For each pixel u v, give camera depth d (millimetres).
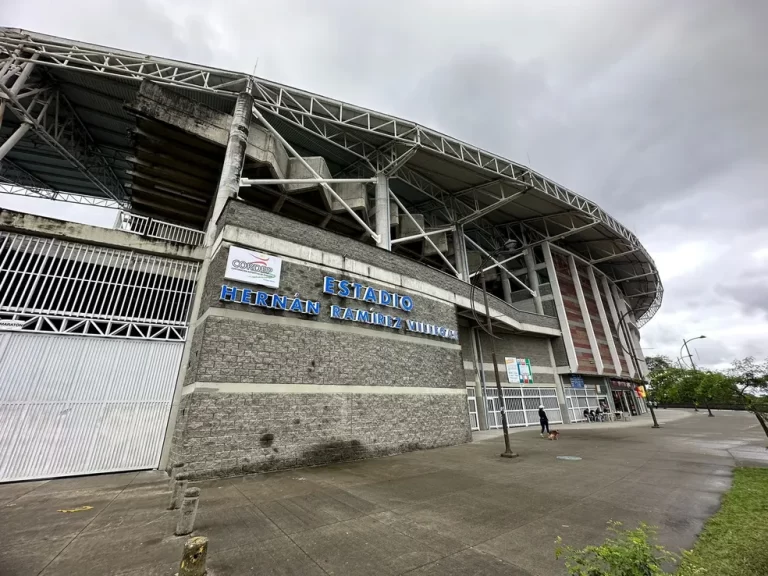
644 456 11680
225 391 9461
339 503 6531
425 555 4336
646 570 2441
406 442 13234
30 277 9477
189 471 8398
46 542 4707
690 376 40000
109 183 29797
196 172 18953
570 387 29234
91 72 17250
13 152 25266
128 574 3852
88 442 9109
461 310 20031
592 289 37219
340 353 12211
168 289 11273
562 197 28219
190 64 17953
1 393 8477
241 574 3842
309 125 21234
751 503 6203
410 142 21094
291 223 12484
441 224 30906
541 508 6180
